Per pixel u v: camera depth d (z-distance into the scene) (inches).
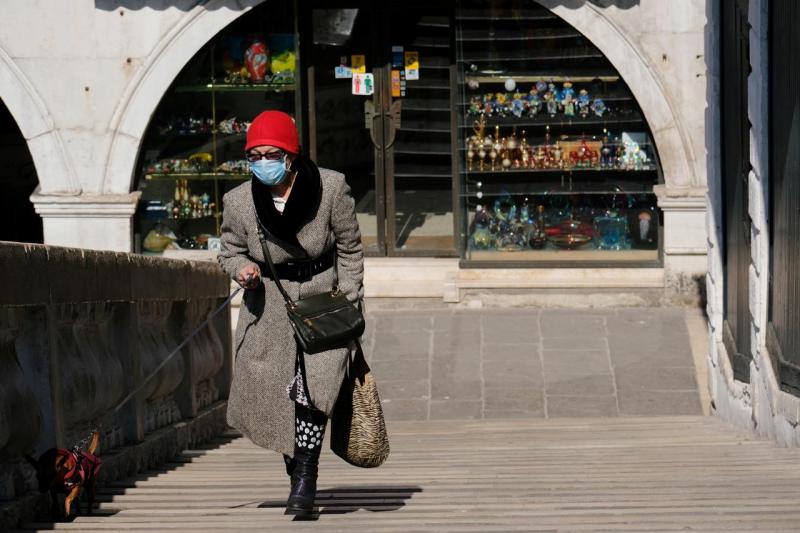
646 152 690.2
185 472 347.6
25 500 248.2
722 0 501.7
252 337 252.8
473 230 703.7
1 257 240.2
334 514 255.3
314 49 709.3
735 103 471.8
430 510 257.9
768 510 241.6
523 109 698.2
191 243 709.3
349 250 255.8
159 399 407.8
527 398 566.3
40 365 271.4
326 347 243.9
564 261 697.0
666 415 545.6
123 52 685.9
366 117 714.2
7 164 792.3
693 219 676.7
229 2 681.6
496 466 348.2
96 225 691.4
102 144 688.4
